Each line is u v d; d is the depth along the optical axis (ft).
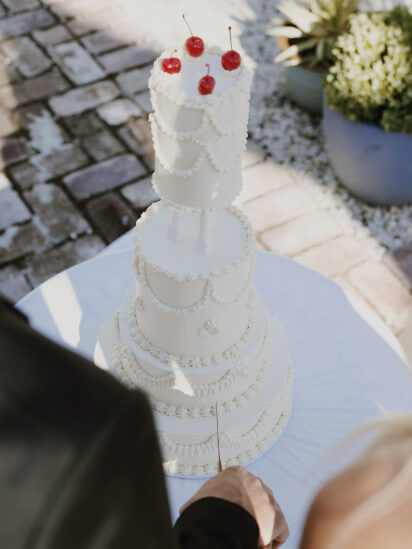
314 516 2.65
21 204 12.46
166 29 16.08
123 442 1.61
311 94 13.79
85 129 13.78
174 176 5.30
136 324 6.79
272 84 14.93
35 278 11.44
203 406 6.64
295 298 8.55
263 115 14.28
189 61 5.23
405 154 11.16
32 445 1.55
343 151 11.84
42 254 11.78
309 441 7.19
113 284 8.44
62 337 7.82
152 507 1.76
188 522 4.29
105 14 16.42
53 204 12.48
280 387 6.97
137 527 1.70
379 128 11.03
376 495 2.47
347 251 11.97
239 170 5.49
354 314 8.39
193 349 6.28
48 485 1.52
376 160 11.40
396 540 2.43
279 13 16.60
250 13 16.61
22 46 15.53
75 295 8.30
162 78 4.99
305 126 14.12
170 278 5.61
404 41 10.91
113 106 14.25
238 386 6.66
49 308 8.14
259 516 4.71
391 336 8.17
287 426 7.35
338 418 7.40
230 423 6.59
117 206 12.50
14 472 1.53
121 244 9.13
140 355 6.43
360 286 11.48
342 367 7.86
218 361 6.35
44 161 13.16
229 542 4.14
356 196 12.84
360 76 10.82
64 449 1.55
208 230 5.74
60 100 14.33
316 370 7.84
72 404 1.60
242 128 5.17
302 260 11.80
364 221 12.44
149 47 15.61
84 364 1.71
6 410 1.58
